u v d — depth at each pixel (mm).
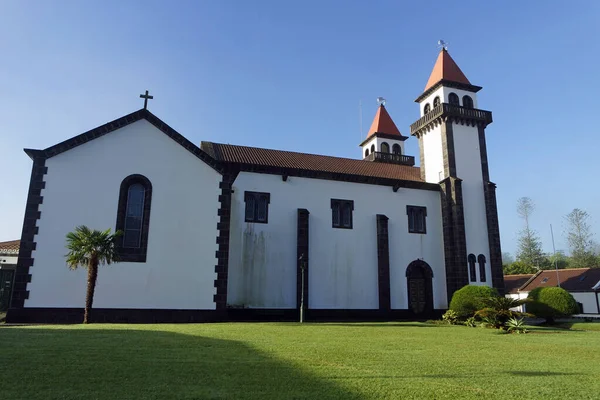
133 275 22141
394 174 36750
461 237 32688
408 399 6137
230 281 27250
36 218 21422
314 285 29297
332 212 31031
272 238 28812
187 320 22359
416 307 32094
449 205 33656
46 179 21922
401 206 33250
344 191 31703
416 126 38219
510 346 13039
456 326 22750
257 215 29000
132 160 23344
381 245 31281
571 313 24469
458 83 37125
